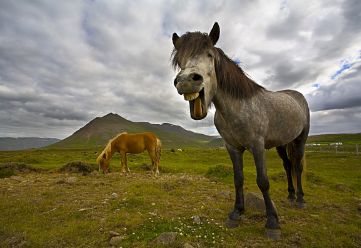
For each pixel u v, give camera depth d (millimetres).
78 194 6980
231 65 4043
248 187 8266
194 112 3236
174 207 5445
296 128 5250
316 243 3783
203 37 3613
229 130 4180
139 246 3545
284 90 6367
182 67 3461
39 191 7406
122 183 8758
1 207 5711
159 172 13000
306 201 6344
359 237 4117
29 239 4027
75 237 4055
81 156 28547
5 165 12844
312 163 21547
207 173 10578
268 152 34375
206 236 3812
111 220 4637
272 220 4055
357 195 7902
